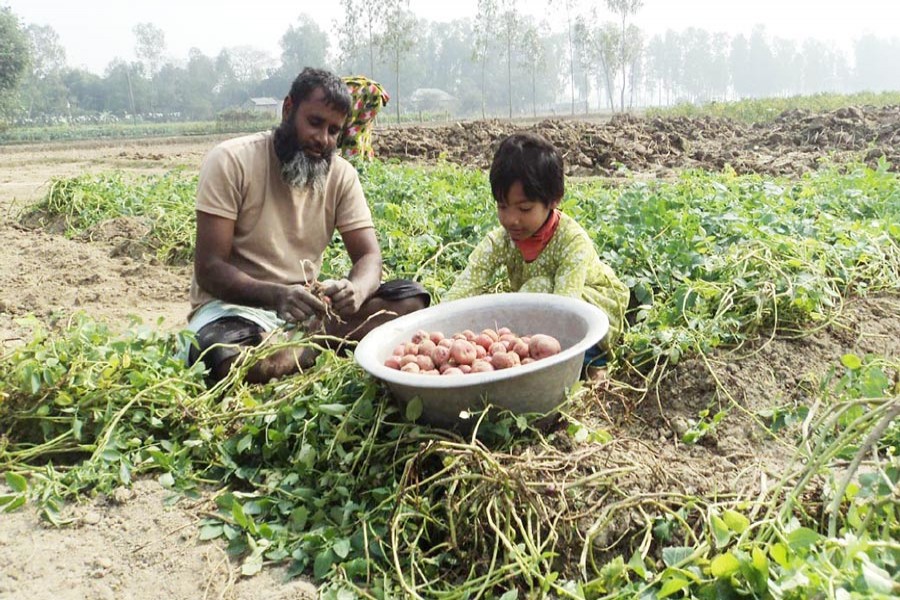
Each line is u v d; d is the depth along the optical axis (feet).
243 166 11.71
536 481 8.44
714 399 10.93
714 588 6.81
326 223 12.84
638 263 14.79
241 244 12.09
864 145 42.50
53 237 23.58
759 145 47.06
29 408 10.23
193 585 7.91
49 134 163.12
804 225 15.81
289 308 10.80
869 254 14.28
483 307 10.88
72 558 8.29
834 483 8.08
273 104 357.20
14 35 170.30
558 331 10.38
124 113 336.29
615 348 11.87
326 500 8.80
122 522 8.84
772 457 9.66
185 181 30.76
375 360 9.36
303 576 7.97
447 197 22.61
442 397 8.96
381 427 9.65
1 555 8.30
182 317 16.38
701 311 12.59
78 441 10.14
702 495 8.61
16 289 18.06
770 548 6.89
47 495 9.05
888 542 6.59
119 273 19.92
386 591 7.52
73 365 10.36
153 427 10.36
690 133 53.52
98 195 26.63
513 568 7.63
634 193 18.94
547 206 11.10
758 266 13.65
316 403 9.98
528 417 9.16
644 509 8.29
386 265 17.43
